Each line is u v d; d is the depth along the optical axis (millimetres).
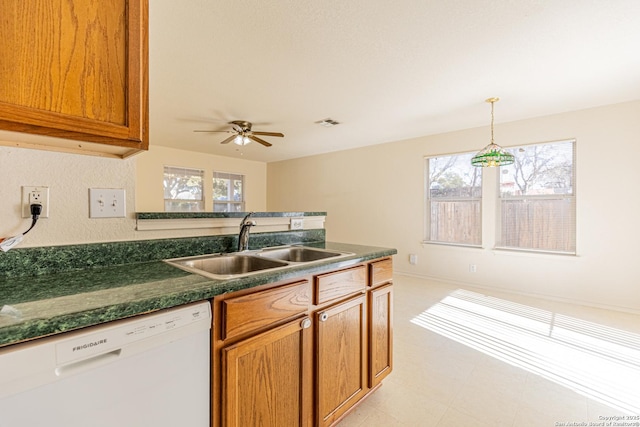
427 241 4781
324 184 6266
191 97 3174
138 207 5520
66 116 797
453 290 4055
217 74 2637
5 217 1029
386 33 2016
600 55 2273
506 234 4059
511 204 4008
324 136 4840
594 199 3395
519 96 3096
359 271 1578
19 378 615
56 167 1121
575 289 3514
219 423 994
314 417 1332
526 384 1908
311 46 2186
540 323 2898
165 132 4645
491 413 1639
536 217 3824
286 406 1208
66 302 761
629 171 3203
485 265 4180
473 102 3275
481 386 1888
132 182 1317
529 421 1578
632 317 3049
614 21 1865
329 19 1877
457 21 1885
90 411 718
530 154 3857
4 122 724
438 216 4695
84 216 1191
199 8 1769
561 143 3641
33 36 750
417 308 3332
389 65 2451
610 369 2078
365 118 3855
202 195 6395
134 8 912
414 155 4895
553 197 3701
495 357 2252
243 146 5648
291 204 6941
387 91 2982
